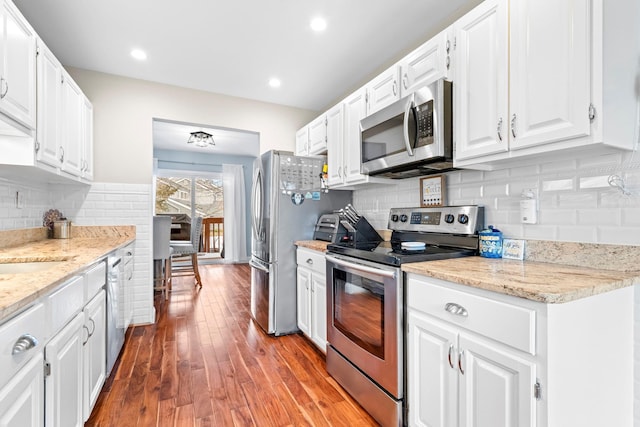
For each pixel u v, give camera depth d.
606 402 1.11
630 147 1.17
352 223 2.45
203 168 6.66
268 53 2.60
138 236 3.03
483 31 1.44
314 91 3.37
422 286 1.37
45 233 2.58
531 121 1.25
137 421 1.60
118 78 2.99
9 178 2.09
